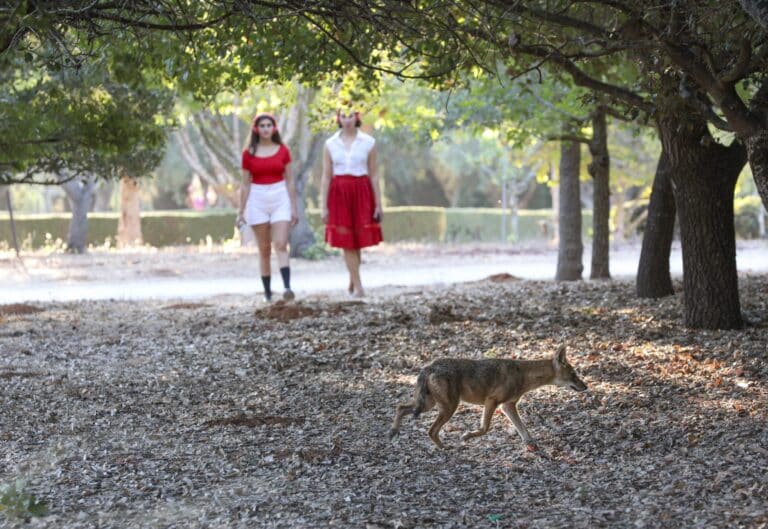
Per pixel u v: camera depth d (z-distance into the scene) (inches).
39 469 319.9
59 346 532.4
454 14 440.1
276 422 375.2
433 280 965.8
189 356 500.1
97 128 593.3
